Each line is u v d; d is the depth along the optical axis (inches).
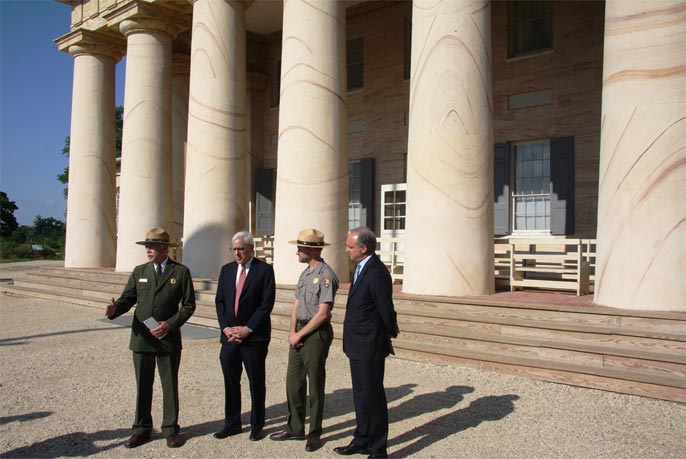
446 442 219.1
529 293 418.6
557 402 259.9
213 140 540.1
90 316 562.6
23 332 483.8
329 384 305.1
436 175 388.8
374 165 714.2
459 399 269.4
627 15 325.1
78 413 266.2
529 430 228.7
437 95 389.4
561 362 296.8
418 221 397.1
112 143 766.5
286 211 462.9
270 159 836.0
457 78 386.0
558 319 329.1
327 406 269.4
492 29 623.8
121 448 222.2
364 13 730.8
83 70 749.9
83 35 725.9
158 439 232.5
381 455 203.0
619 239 323.9
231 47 548.4
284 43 475.8
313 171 456.8
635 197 317.4
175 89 805.2
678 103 309.6
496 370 307.0
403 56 694.5
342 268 465.7
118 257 650.8
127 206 642.2
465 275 385.4
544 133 587.5
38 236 3004.4
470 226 386.6
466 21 387.9
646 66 317.4
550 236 577.6
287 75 469.4
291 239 459.8
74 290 675.4
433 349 332.8
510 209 606.2
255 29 813.9
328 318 223.8
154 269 232.1
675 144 309.3
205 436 234.4
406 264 409.4
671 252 307.6
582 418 239.5
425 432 230.4
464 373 310.2
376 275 208.1
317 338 221.9
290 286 444.5
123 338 446.0
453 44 386.9
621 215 323.3
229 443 226.1
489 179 394.0
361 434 210.8
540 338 320.8
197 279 526.3
